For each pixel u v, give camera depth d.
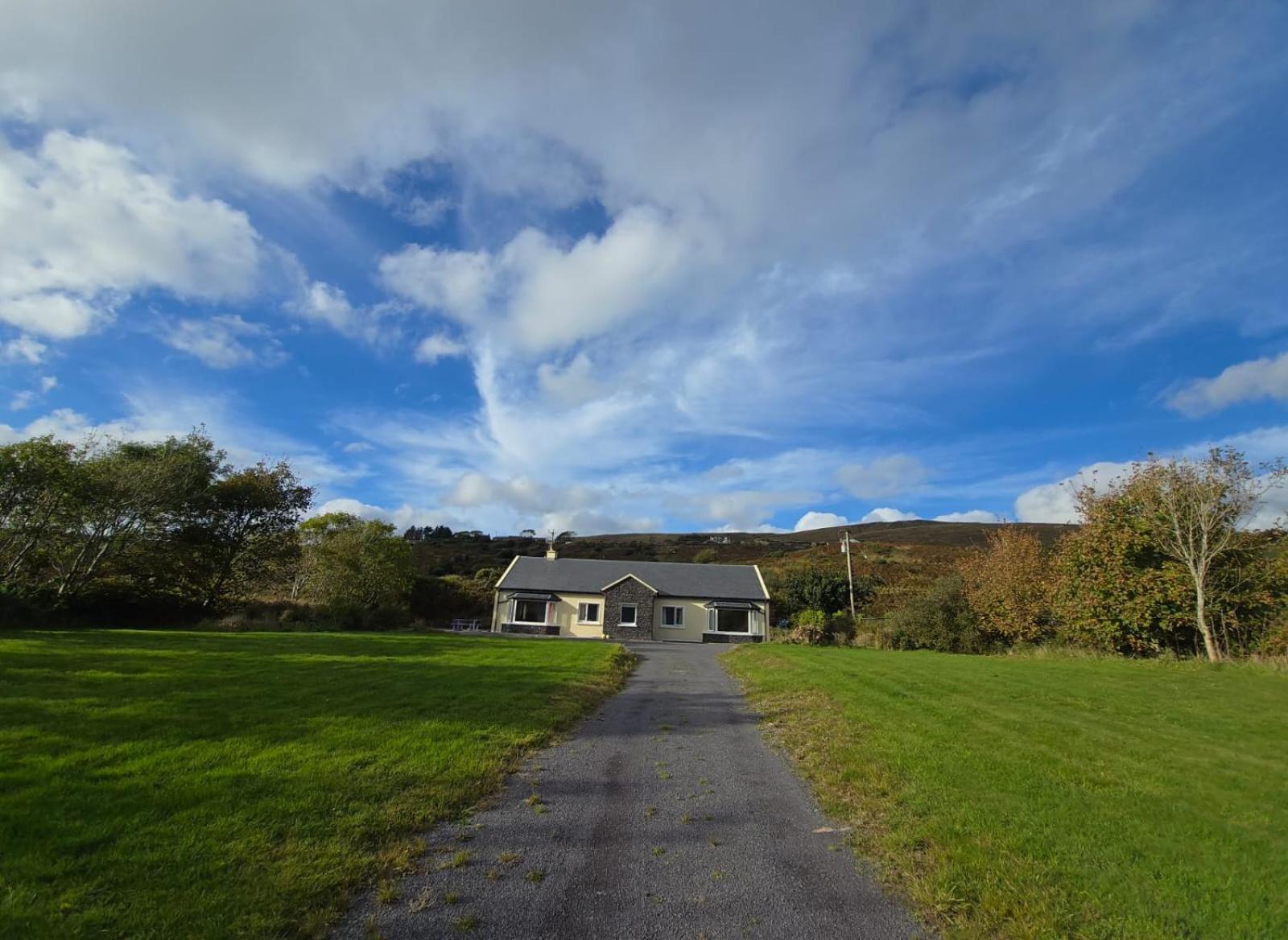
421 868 4.18
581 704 10.21
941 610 25.61
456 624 41.59
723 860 4.52
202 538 29.06
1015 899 3.83
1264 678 14.06
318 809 4.87
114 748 6.09
